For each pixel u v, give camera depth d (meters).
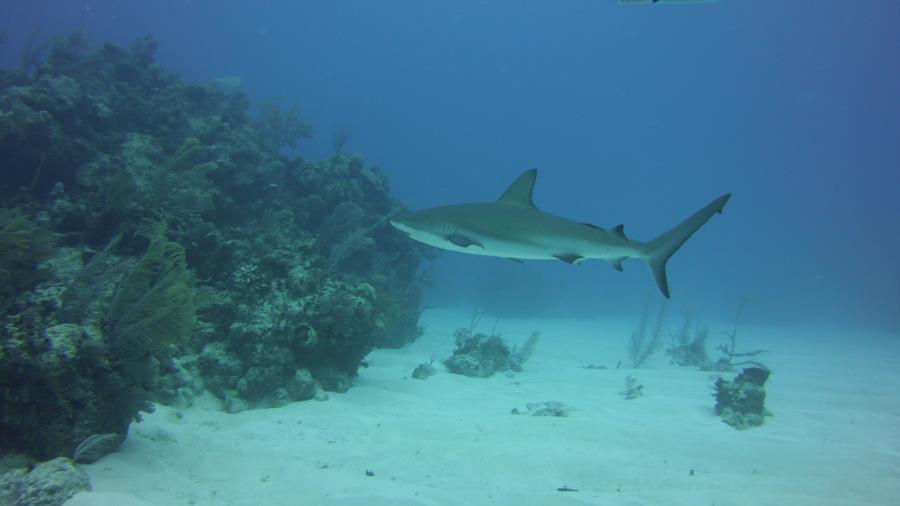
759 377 10.26
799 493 5.93
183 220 10.17
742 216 165.75
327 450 6.46
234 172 14.41
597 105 170.12
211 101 17.61
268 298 9.32
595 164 171.38
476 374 13.00
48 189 11.14
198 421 7.23
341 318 9.38
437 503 4.98
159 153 12.88
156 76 16.61
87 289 6.25
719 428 8.95
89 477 4.81
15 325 5.07
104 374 5.48
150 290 6.08
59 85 11.84
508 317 31.69
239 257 10.49
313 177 17.61
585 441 7.43
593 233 5.80
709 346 22.78
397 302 16.59
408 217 6.22
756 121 159.00
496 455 6.59
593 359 17.88
